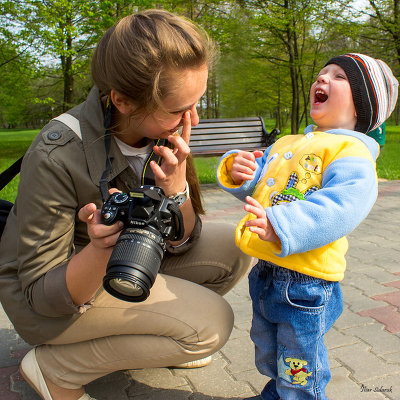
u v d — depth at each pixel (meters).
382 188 7.18
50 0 11.06
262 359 1.89
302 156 1.82
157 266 1.42
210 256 2.28
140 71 1.41
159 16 1.52
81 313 1.73
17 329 1.80
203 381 2.24
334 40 16.56
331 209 1.55
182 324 1.78
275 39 16.12
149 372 2.32
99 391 2.17
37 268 1.63
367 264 3.79
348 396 2.08
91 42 12.71
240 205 6.05
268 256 1.73
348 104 1.86
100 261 1.54
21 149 16.30
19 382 2.24
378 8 15.91
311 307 1.71
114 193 1.53
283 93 19.67
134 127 1.65
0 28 11.69
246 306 3.06
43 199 1.61
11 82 13.91
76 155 1.67
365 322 2.78
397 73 16.98
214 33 12.04
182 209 1.99
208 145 7.50
